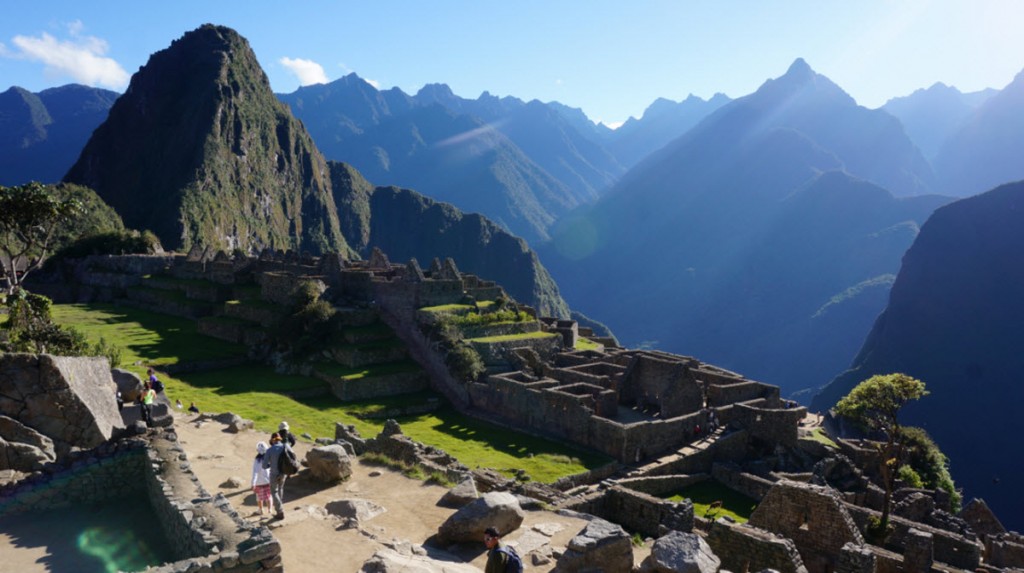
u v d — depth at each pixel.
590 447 41.66
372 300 63.75
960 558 23.47
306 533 14.21
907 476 43.25
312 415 41.19
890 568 19.56
